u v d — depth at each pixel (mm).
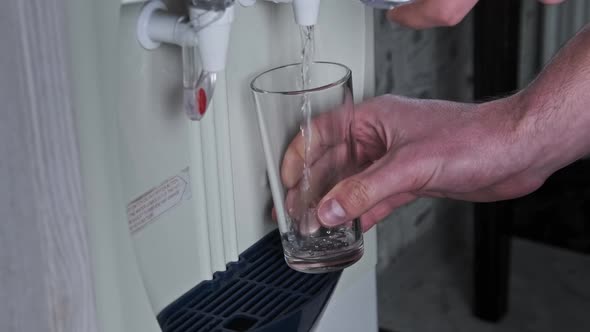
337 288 737
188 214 687
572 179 1750
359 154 792
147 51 624
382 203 784
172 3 627
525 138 728
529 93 744
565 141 739
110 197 566
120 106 611
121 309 585
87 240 556
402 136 743
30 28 524
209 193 693
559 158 755
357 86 779
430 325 1493
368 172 696
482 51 1255
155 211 656
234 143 712
